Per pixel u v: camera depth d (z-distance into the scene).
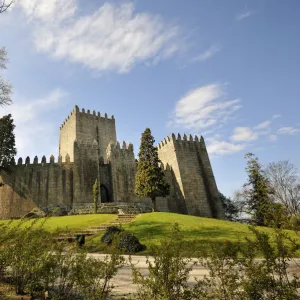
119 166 43.38
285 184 47.25
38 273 6.22
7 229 7.47
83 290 5.66
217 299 4.78
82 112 58.75
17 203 36.47
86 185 39.31
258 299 4.43
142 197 39.12
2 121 40.81
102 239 16.56
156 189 35.72
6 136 39.94
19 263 6.62
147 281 4.83
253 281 4.48
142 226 21.53
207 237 17.00
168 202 44.97
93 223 24.25
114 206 37.59
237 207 53.75
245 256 5.03
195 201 44.88
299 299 4.34
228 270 5.03
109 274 5.85
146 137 39.41
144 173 37.00
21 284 6.61
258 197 40.19
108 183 43.72
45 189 37.84
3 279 7.18
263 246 4.74
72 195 38.47
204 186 47.00
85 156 41.16
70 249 6.80
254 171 42.72
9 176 38.00
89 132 57.94
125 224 23.25
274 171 49.03
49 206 36.66
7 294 6.30
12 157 39.41
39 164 39.31
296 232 4.87
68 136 59.44
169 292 4.64
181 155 48.12
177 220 23.84
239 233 18.70
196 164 48.47
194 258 10.38
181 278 4.94
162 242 5.34
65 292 6.27
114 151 44.03
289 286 4.39
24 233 7.05
